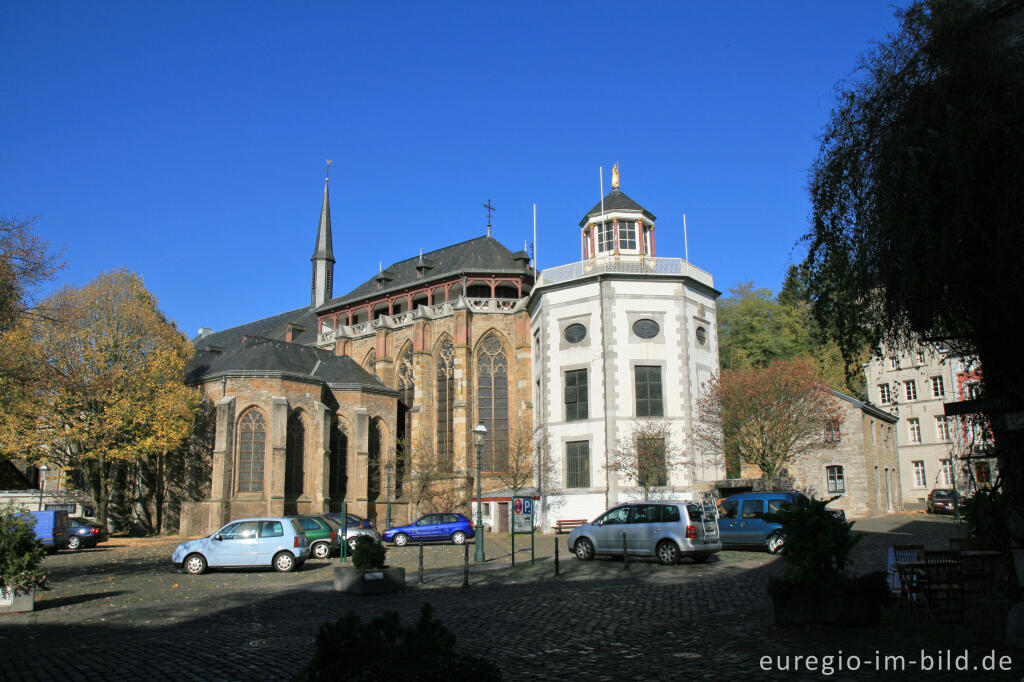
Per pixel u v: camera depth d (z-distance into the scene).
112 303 44.31
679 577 20.45
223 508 44.16
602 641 11.50
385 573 19.05
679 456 42.25
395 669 5.69
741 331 72.25
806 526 12.04
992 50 9.05
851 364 11.27
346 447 51.03
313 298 83.56
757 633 11.55
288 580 22.97
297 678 5.94
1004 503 10.83
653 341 43.94
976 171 8.86
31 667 10.45
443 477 50.88
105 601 18.27
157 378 44.75
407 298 60.97
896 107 9.85
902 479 60.19
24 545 16.84
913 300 9.77
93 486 43.62
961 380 12.89
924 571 12.74
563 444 44.56
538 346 49.22
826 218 10.72
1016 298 8.89
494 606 15.85
